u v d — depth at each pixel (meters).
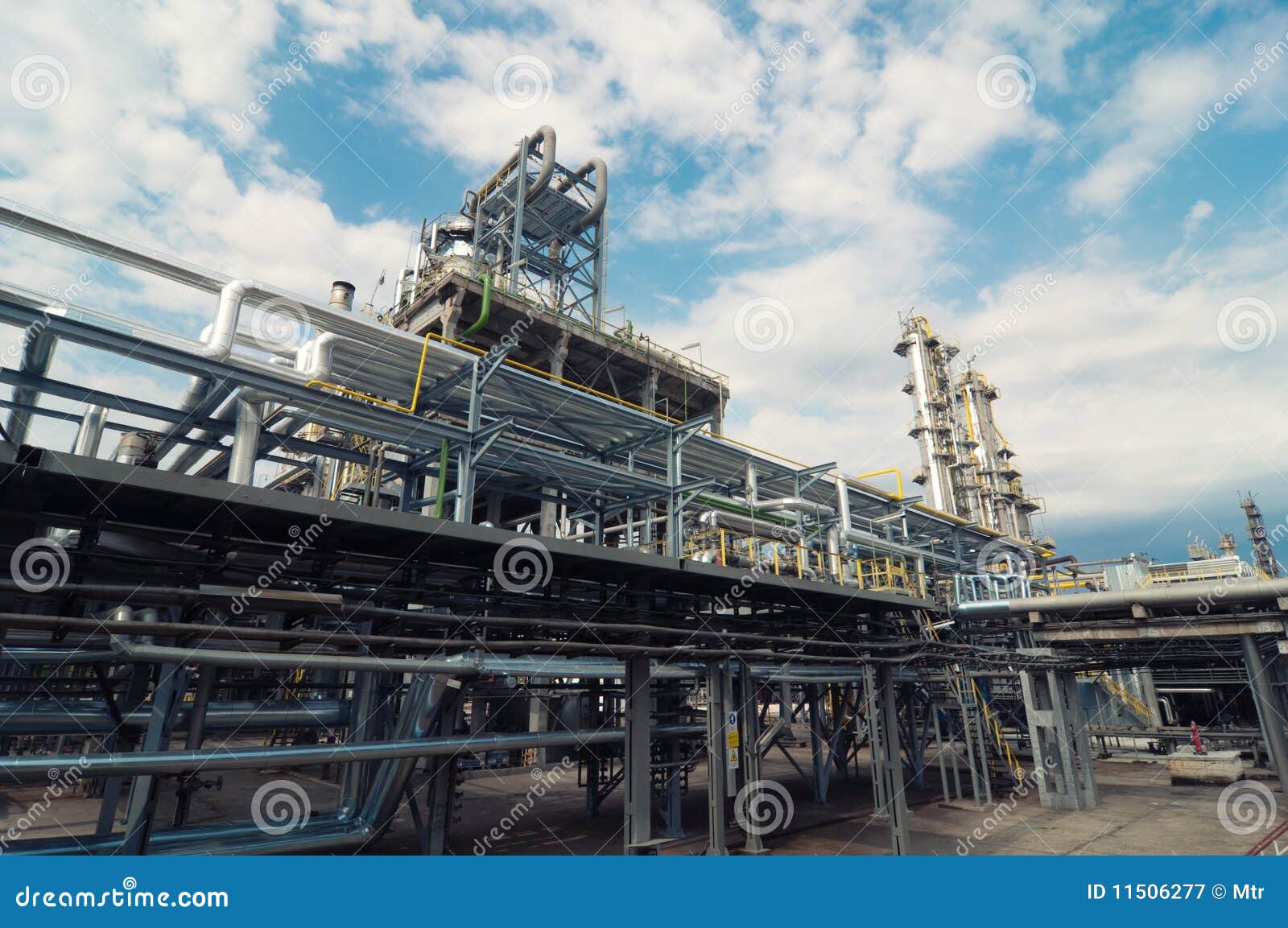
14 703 8.21
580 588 11.71
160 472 6.43
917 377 57.91
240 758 7.61
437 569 9.73
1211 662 29.33
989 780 21.47
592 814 17.53
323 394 12.29
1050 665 20.98
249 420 12.69
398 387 15.55
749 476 21.42
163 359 10.91
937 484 55.03
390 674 12.14
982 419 64.25
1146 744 36.53
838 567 19.81
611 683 15.90
